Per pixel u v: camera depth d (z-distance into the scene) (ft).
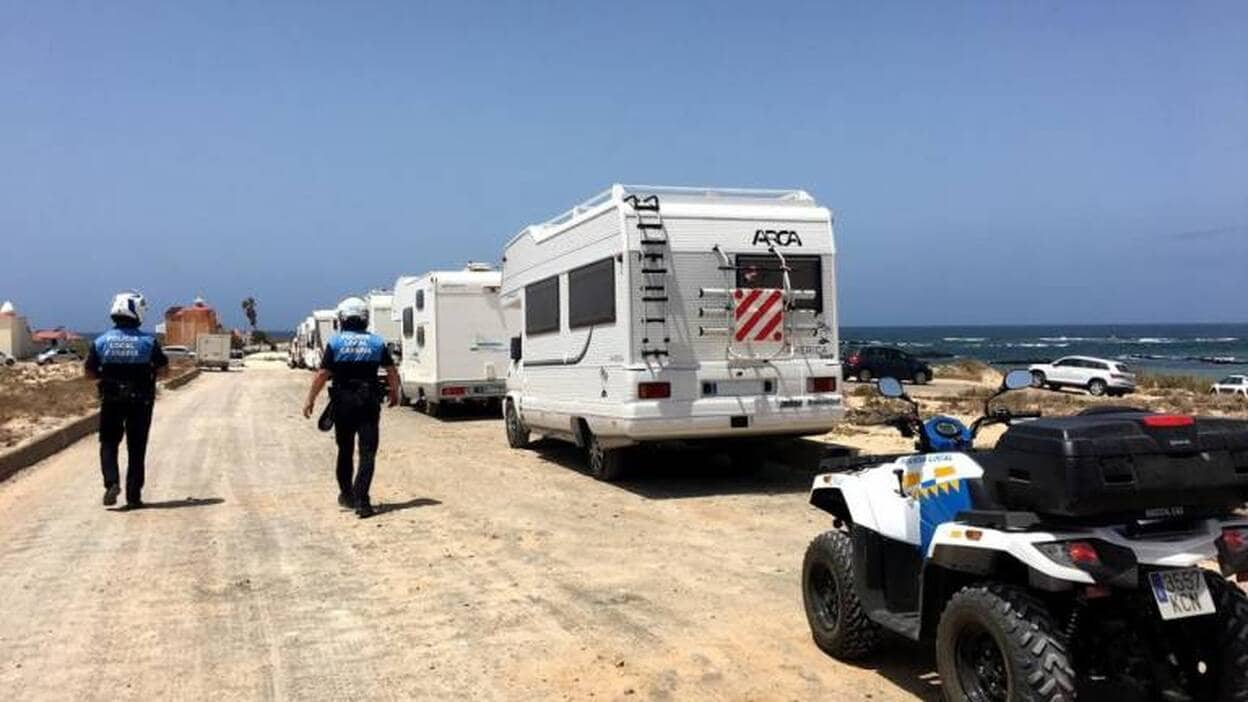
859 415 61.26
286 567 25.71
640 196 35.94
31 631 20.48
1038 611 13.38
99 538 29.50
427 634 20.08
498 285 70.64
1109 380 133.59
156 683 17.52
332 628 20.54
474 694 16.88
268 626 20.72
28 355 263.90
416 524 31.27
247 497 36.70
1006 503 14.28
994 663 14.02
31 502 36.09
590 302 38.78
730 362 36.27
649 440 36.29
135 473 34.63
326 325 158.40
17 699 16.81
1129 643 14.11
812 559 18.71
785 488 37.93
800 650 18.84
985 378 167.84
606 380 37.35
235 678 17.74
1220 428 13.64
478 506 34.50
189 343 249.55
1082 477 12.82
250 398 95.61
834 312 37.83
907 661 18.16
